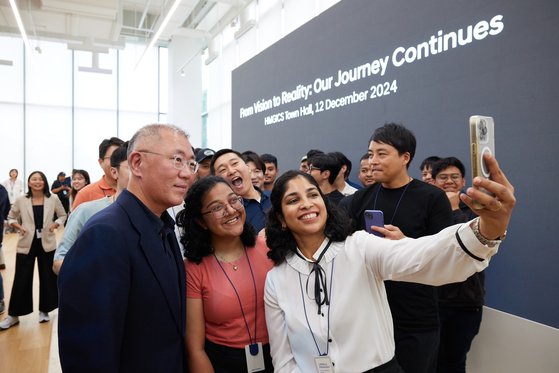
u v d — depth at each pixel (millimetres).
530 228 2133
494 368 2301
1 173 9641
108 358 889
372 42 3422
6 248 7016
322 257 1148
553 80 2021
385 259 1055
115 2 6820
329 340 1069
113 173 2023
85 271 912
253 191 2105
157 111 11086
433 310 1589
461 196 773
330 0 4555
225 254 1370
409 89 2996
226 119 8617
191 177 1115
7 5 6918
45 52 9906
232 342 1272
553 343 1992
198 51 9156
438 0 2727
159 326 1025
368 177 2715
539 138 2088
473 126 756
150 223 1074
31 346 3039
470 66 2486
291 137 4891
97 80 10477
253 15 6676
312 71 4398
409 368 1539
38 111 9930
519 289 2182
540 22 2076
